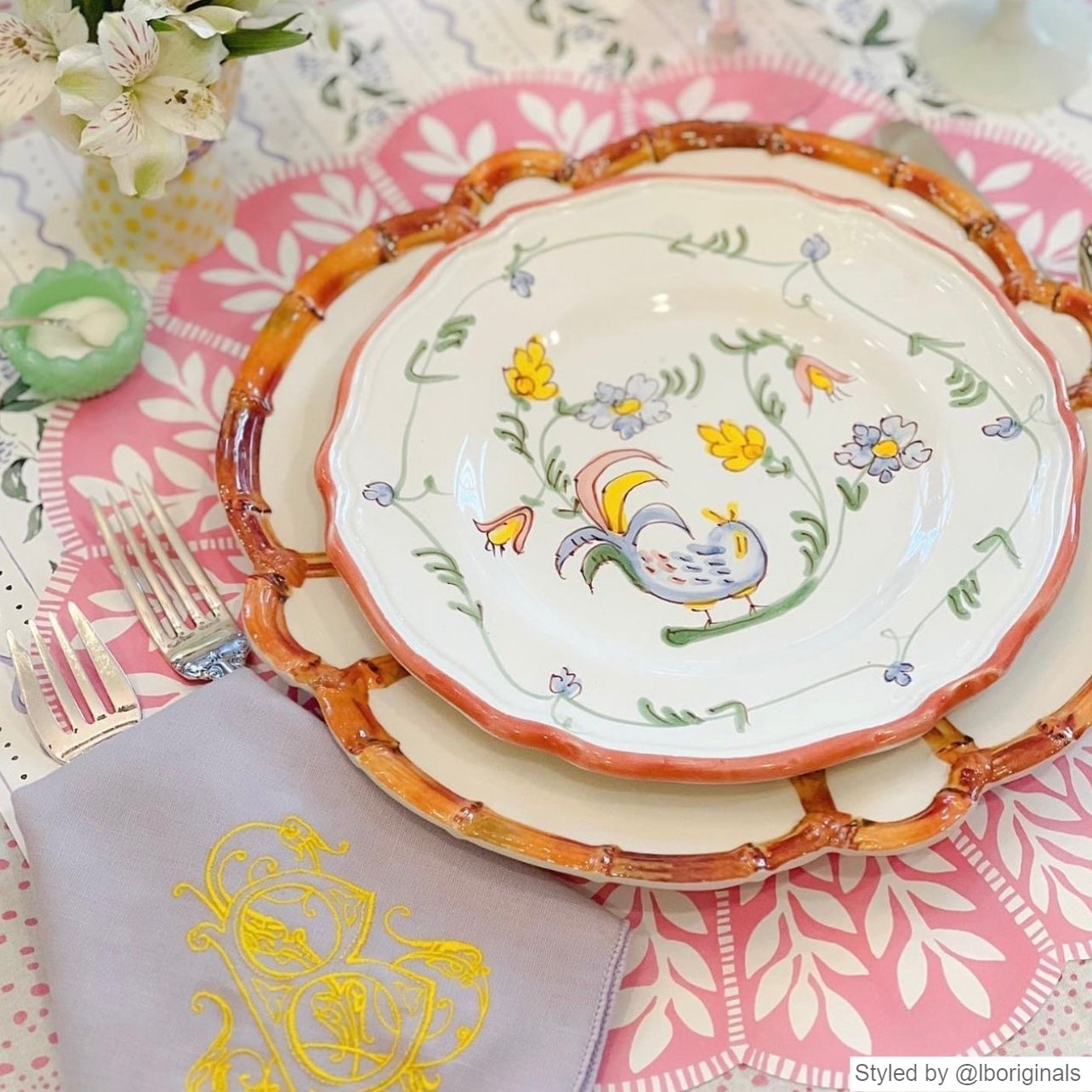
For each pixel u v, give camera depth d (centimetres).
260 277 89
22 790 63
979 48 99
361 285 81
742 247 80
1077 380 76
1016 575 66
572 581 69
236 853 62
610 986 59
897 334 77
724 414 76
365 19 104
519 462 74
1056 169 93
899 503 71
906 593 67
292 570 70
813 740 60
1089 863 65
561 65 101
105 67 68
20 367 80
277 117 98
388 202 94
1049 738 63
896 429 74
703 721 62
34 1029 62
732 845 61
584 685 64
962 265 76
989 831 66
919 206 84
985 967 62
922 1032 60
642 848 61
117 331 83
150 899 61
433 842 63
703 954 63
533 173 86
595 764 60
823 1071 60
